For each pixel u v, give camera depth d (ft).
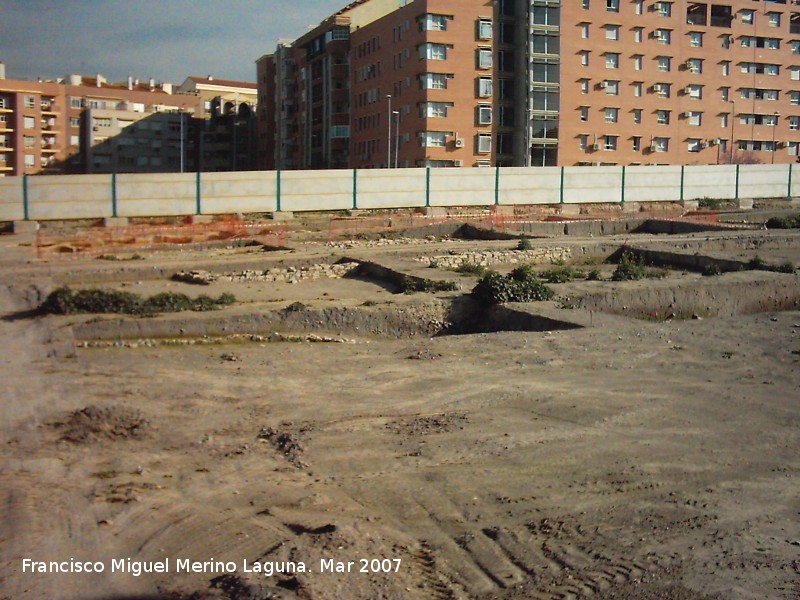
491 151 254.06
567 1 255.91
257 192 168.55
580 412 45.37
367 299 85.76
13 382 52.75
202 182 164.04
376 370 56.95
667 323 72.59
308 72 330.13
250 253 124.06
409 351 63.10
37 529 30.14
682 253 116.57
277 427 43.62
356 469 37.24
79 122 370.53
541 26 252.42
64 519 31.17
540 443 40.22
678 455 38.34
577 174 197.16
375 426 43.60
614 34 264.72
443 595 25.67
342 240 142.92
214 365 59.11
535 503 32.94
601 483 34.94
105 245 131.85
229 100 403.34
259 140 398.42
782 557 27.30
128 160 377.09
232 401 49.11
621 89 267.39
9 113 347.56
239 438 42.06
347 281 102.68
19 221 151.02
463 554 28.60
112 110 371.35
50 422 43.93
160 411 46.68
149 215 160.45
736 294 86.38
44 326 70.03
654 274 98.89
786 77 296.71
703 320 74.18
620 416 44.60
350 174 176.04
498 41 252.62
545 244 127.03
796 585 25.21
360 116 291.17
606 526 30.45
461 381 53.06
